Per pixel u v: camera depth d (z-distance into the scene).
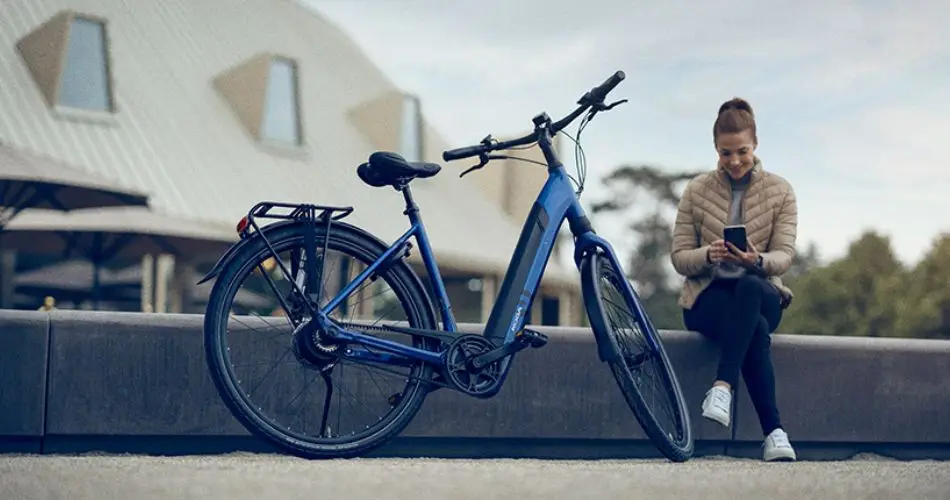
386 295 3.95
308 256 3.72
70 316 4.35
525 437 4.82
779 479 3.65
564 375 4.87
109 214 13.90
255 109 20.81
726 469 4.08
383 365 3.92
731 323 4.73
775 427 4.79
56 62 17.69
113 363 4.38
